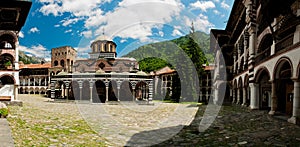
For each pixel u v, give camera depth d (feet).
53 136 36.76
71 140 34.55
